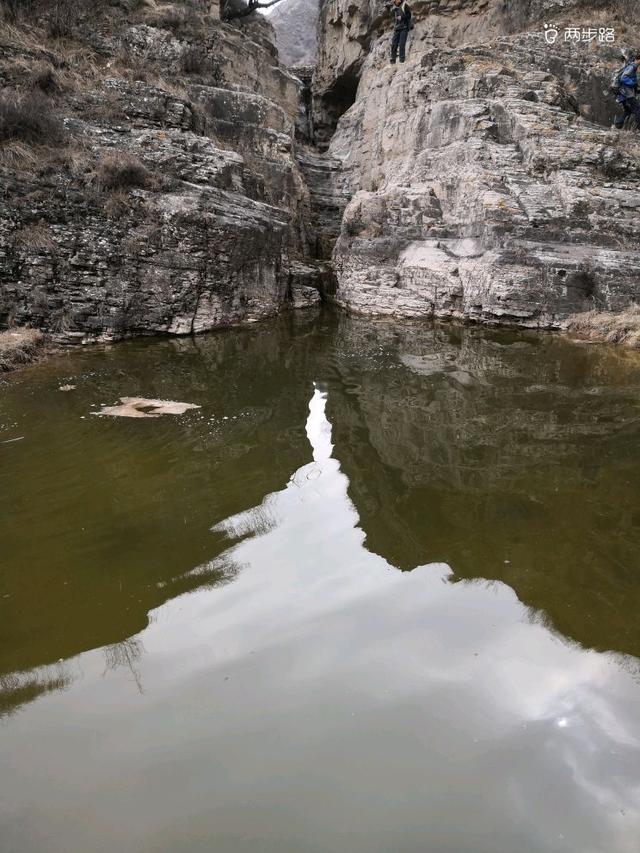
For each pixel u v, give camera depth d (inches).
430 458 229.1
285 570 152.3
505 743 95.9
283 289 571.5
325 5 949.2
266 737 98.8
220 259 481.7
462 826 81.7
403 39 717.3
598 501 191.2
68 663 119.3
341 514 183.6
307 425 267.1
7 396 302.7
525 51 634.2
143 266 445.1
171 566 155.0
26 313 396.8
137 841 81.0
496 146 551.5
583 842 78.8
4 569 154.3
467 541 165.8
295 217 696.4
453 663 115.7
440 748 95.3
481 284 483.8
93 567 154.9
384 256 572.1
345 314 558.6
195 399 302.8
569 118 569.0
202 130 601.3
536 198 511.2
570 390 312.0
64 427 260.2
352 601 137.7
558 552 159.9
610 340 413.4
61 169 442.0
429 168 596.7
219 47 708.7
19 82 489.4
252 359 384.5
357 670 114.4
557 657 116.7
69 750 97.7
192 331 462.6
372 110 772.6
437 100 617.9
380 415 280.4
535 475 211.8
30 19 581.3
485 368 357.7
